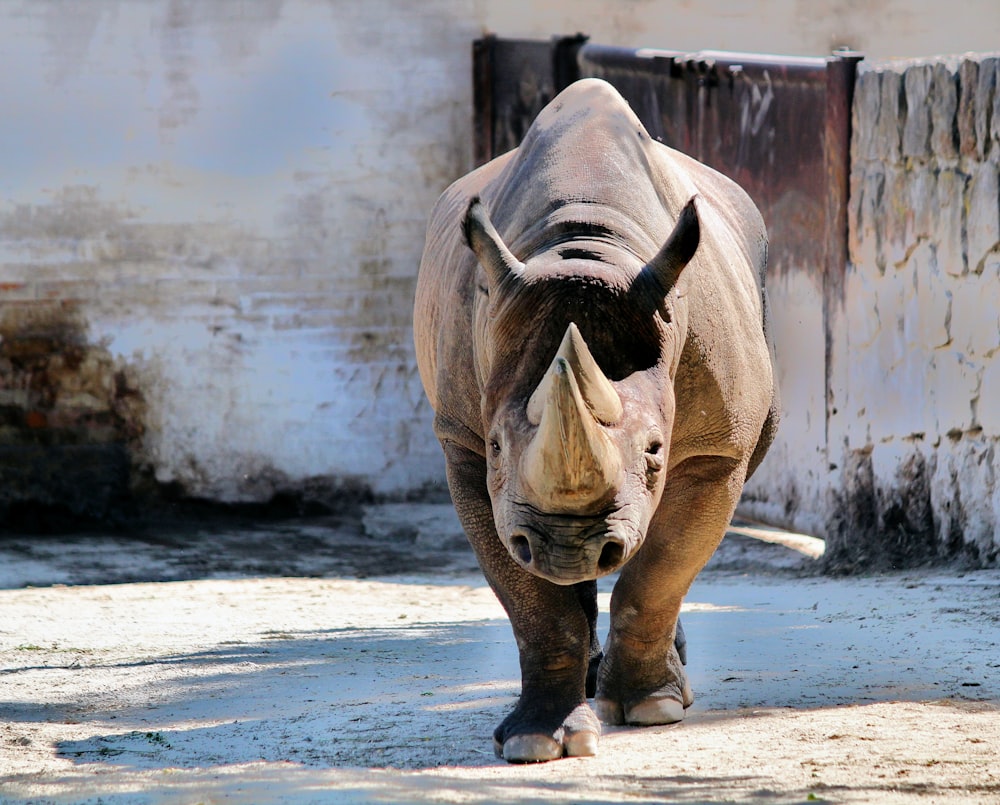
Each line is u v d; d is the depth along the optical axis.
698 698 23.52
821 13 62.28
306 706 24.78
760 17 62.19
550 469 15.94
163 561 51.50
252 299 60.31
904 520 42.34
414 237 61.16
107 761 21.03
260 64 60.25
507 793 16.94
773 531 50.97
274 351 60.47
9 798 18.17
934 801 16.11
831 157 44.94
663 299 17.83
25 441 58.81
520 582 20.53
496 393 17.52
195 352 60.03
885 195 42.84
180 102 59.88
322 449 60.72
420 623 36.66
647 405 17.11
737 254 23.08
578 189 19.94
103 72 59.41
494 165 25.81
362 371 61.00
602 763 19.09
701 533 21.33
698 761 18.75
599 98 21.50
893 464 42.69
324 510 60.72
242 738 22.19
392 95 60.88
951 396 40.38
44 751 21.98
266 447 60.47
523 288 17.69
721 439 20.73
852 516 44.28
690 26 62.03
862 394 43.97
